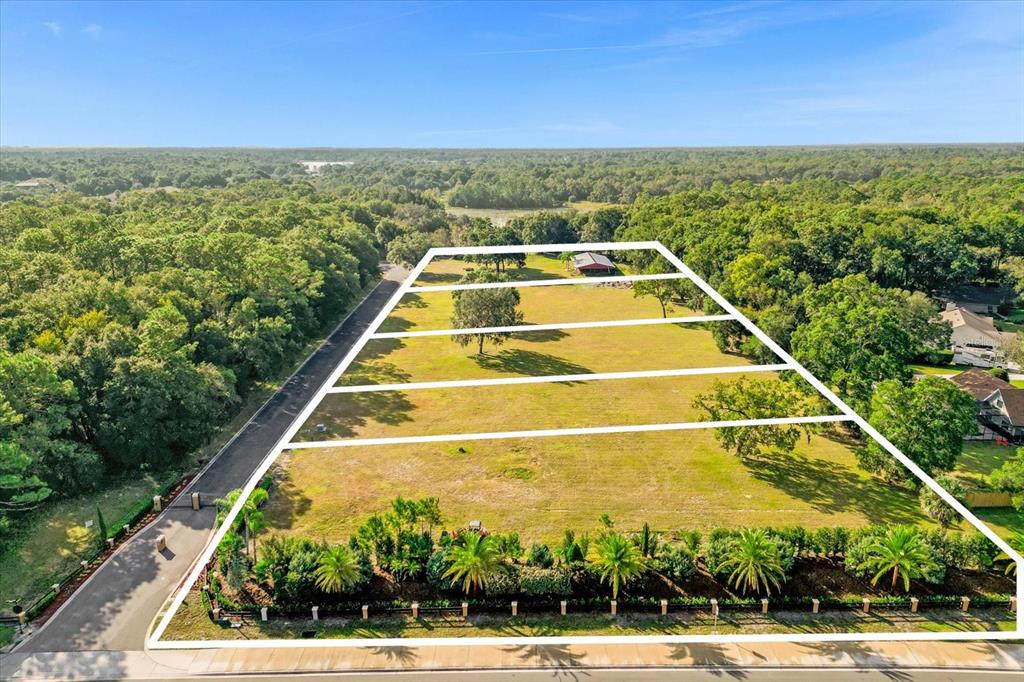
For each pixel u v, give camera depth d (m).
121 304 41.94
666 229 91.31
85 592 25.97
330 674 22.16
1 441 28.41
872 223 81.06
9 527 29.92
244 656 22.81
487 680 22.02
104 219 65.88
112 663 22.42
